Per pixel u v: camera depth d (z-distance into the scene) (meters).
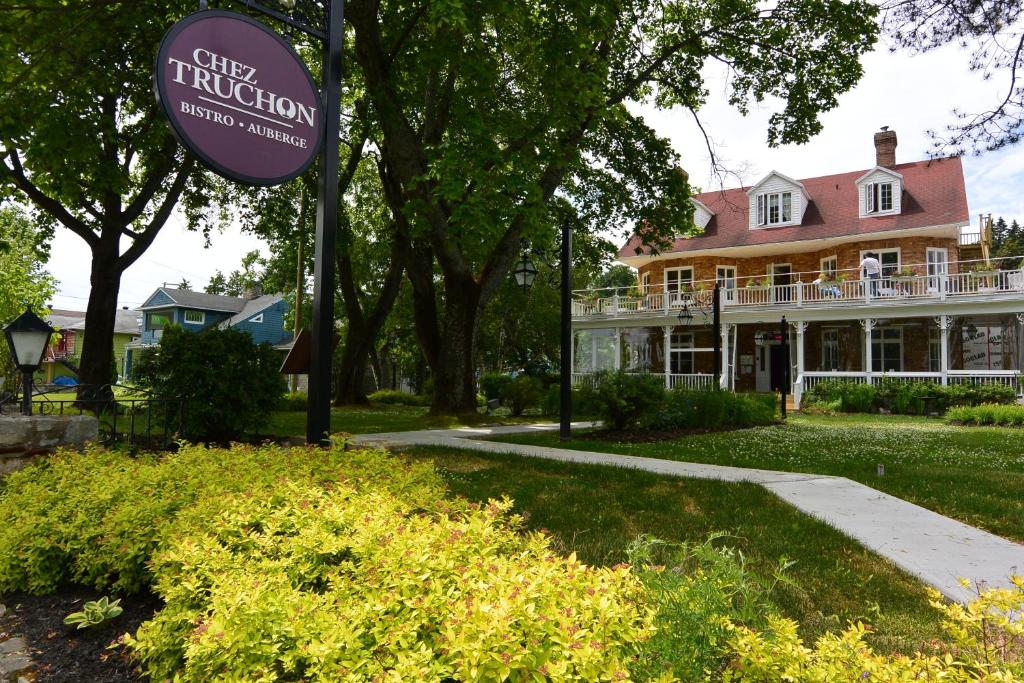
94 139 12.52
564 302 12.26
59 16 10.90
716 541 4.90
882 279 23.59
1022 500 6.61
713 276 30.52
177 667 2.24
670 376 27.83
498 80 13.43
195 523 3.23
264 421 9.31
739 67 17.14
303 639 1.86
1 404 7.00
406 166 14.08
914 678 1.72
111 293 15.38
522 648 1.66
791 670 1.75
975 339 25.61
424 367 38.62
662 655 1.88
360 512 3.17
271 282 33.91
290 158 5.50
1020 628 1.97
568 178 18.83
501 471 8.12
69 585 3.84
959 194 25.66
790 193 29.36
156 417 8.77
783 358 19.81
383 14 13.70
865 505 6.26
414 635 1.86
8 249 16.47
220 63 5.10
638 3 15.46
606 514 5.77
